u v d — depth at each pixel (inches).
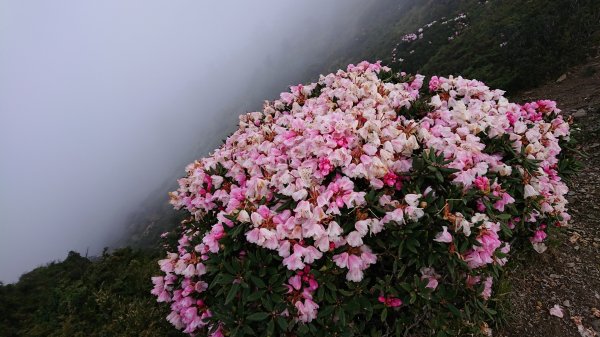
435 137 31.9
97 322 43.3
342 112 34.2
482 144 30.7
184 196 39.6
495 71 94.7
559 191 35.0
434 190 28.6
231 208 29.3
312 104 40.6
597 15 89.2
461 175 28.4
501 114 36.9
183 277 33.5
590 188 46.4
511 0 138.0
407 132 31.8
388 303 26.8
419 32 198.7
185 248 36.3
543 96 77.7
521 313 33.8
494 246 26.6
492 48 107.5
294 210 26.3
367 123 30.0
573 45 84.9
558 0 102.1
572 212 44.0
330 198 26.9
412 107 37.6
